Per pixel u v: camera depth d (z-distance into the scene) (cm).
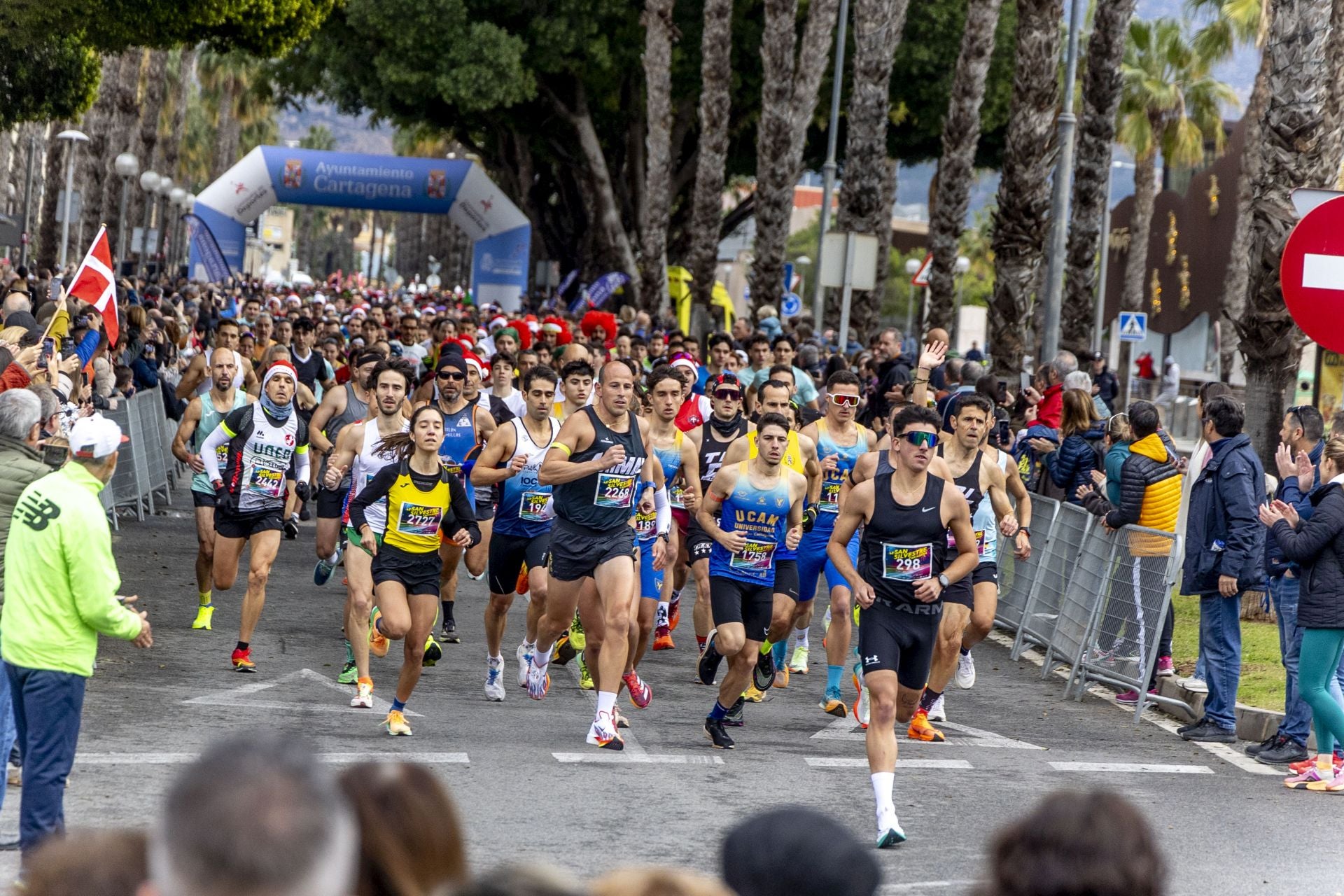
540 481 1557
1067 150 3419
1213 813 1408
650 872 387
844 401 1942
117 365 3052
